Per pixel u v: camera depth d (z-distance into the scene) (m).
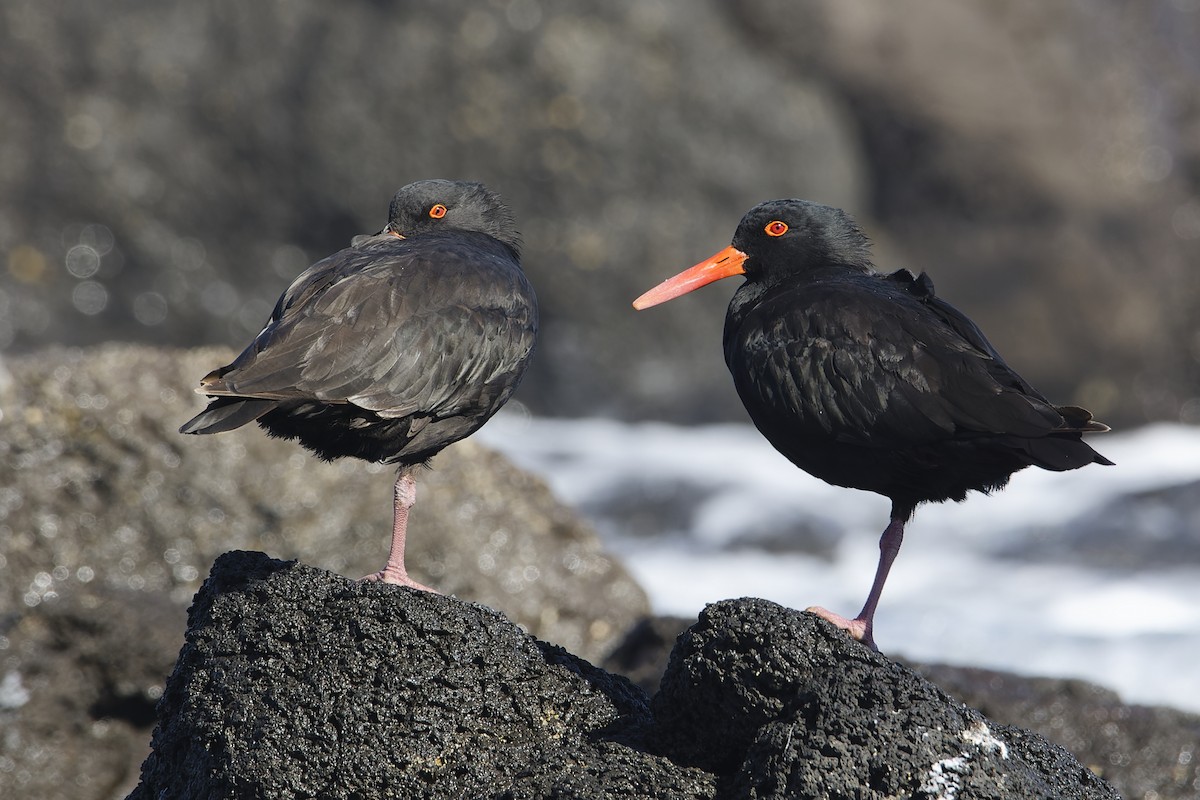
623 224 24.14
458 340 8.05
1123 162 26.95
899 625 16.05
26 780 10.66
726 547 19.09
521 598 12.91
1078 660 14.84
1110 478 20.41
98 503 12.26
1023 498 19.81
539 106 23.78
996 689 10.87
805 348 8.28
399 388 7.75
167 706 7.26
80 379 12.46
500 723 6.77
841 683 6.19
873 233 26.06
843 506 19.86
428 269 8.20
